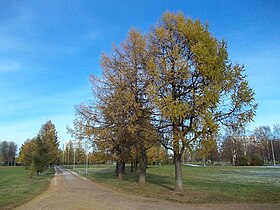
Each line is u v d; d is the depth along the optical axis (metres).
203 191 19.22
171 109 15.95
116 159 30.20
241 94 16.42
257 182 26.66
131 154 27.83
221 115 16.92
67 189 22.45
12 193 19.34
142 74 20.73
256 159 73.12
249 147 101.94
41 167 43.00
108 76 23.91
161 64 17.94
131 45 22.00
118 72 22.41
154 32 19.28
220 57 16.66
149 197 16.83
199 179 30.83
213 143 15.95
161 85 17.66
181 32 17.97
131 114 20.75
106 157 31.67
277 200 15.24
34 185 26.27
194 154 16.80
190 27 17.64
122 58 22.59
